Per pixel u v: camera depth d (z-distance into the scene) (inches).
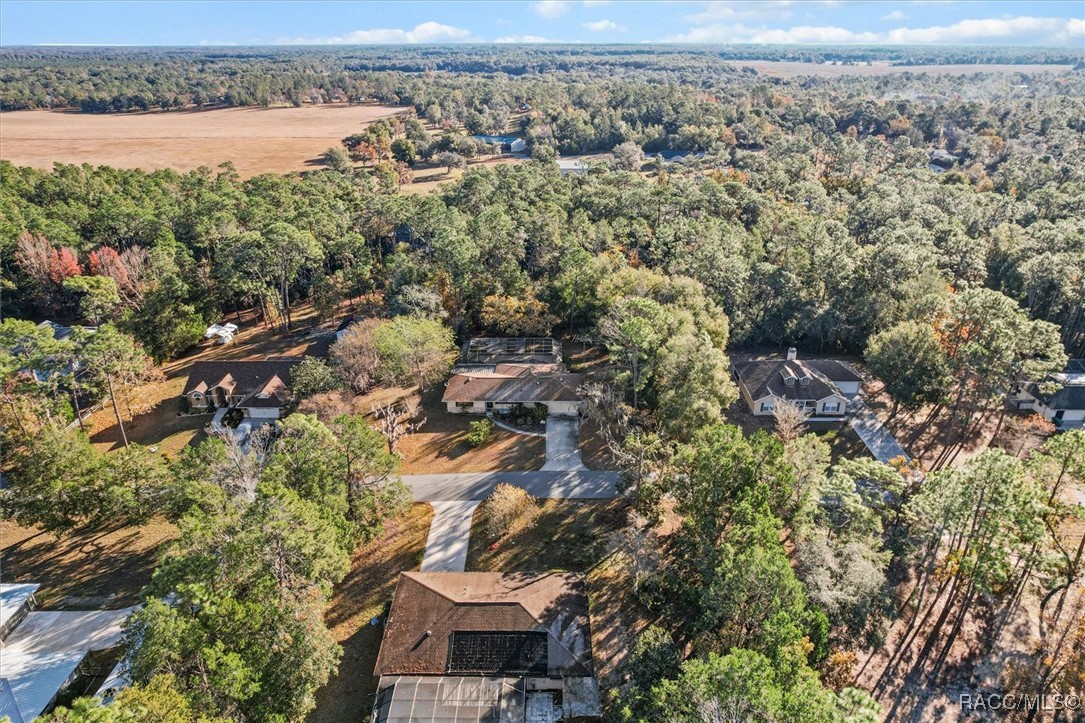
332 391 2465.6
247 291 3371.1
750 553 1330.0
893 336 2549.2
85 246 3656.5
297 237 3191.4
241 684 1143.0
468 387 2600.9
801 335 3228.3
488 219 3506.4
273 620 1261.1
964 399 2679.6
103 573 1781.5
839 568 1472.7
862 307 3051.2
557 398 2554.1
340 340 2760.8
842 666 1403.8
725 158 6156.5
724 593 1314.0
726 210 4311.0
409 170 6136.8
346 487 1717.5
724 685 1037.2
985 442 2442.2
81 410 2618.1
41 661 1460.4
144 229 3700.8
